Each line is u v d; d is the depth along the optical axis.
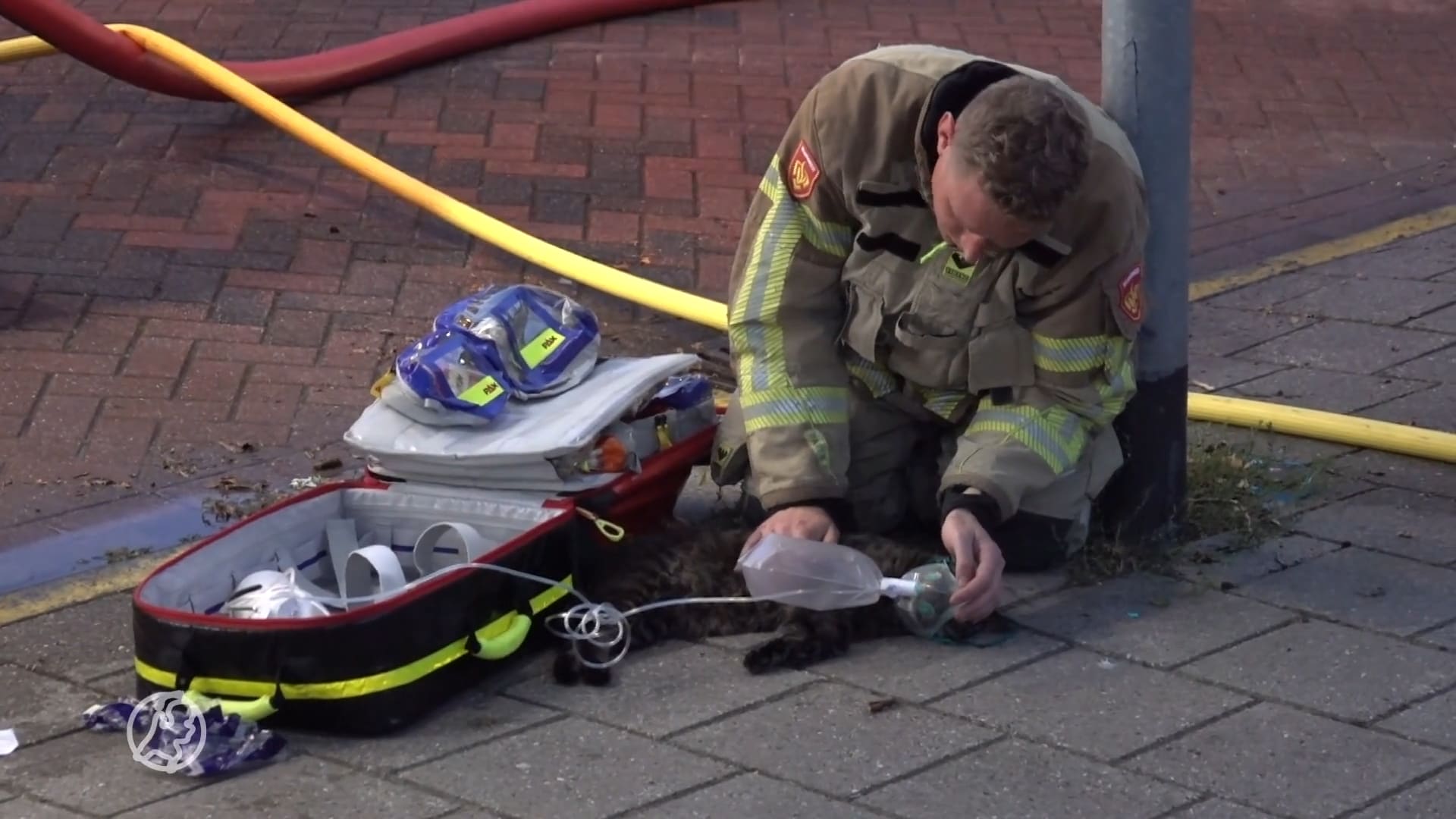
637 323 5.66
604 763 3.12
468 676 3.37
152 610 3.18
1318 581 3.81
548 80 8.03
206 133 7.15
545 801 3.00
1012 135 3.06
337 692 3.15
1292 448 4.61
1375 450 4.59
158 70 7.13
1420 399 5.02
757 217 3.82
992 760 3.11
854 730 3.22
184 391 5.01
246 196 6.54
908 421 3.94
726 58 8.46
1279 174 7.36
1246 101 8.25
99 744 3.22
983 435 3.67
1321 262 6.29
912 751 3.14
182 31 8.59
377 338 5.43
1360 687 3.36
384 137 7.23
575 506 3.63
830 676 3.43
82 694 3.42
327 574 3.65
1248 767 3.09
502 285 5.80
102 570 4.02
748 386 3.77
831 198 3.68
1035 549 3.78
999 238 3.16
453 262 6.09
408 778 3.07
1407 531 4.07
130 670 3.53
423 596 3.21
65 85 7.66
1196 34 9.23
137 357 5.20
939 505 3.72
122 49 7.05
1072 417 3.69
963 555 3.44
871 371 3.84
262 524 3.55
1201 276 6.18
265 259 6.00
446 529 3.57
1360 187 7.20
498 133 7.36
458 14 9.05
